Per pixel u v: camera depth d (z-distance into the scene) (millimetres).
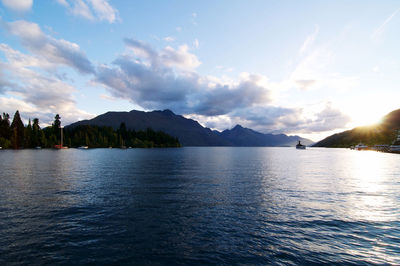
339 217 18672
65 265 11438
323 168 60250
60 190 28188
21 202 22375
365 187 31531
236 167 61562
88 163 69562
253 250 13172
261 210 20453
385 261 12156
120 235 15008
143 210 20266
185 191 28312
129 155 126750
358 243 14148
